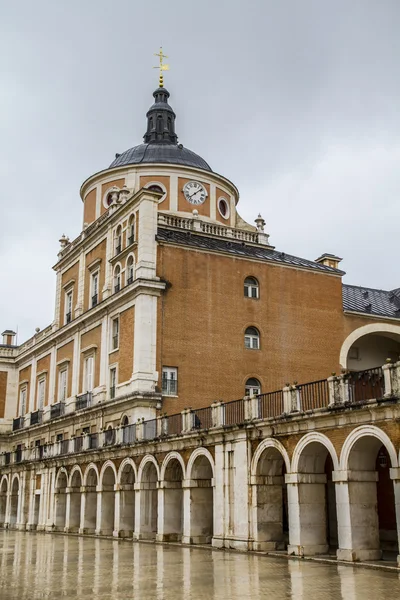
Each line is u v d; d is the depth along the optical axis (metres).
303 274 41.09
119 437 33.41
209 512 27.12
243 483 24.03
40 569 19.30
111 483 34.50
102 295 42.31
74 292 48.09
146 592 14.64
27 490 45.62
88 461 36.09
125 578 16.97
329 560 19.59
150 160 48.44
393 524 25.25
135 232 38.78
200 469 27.16
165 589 15.02
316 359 40.03
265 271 39.91
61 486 40.28
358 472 19.78
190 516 26.78
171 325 36.50
